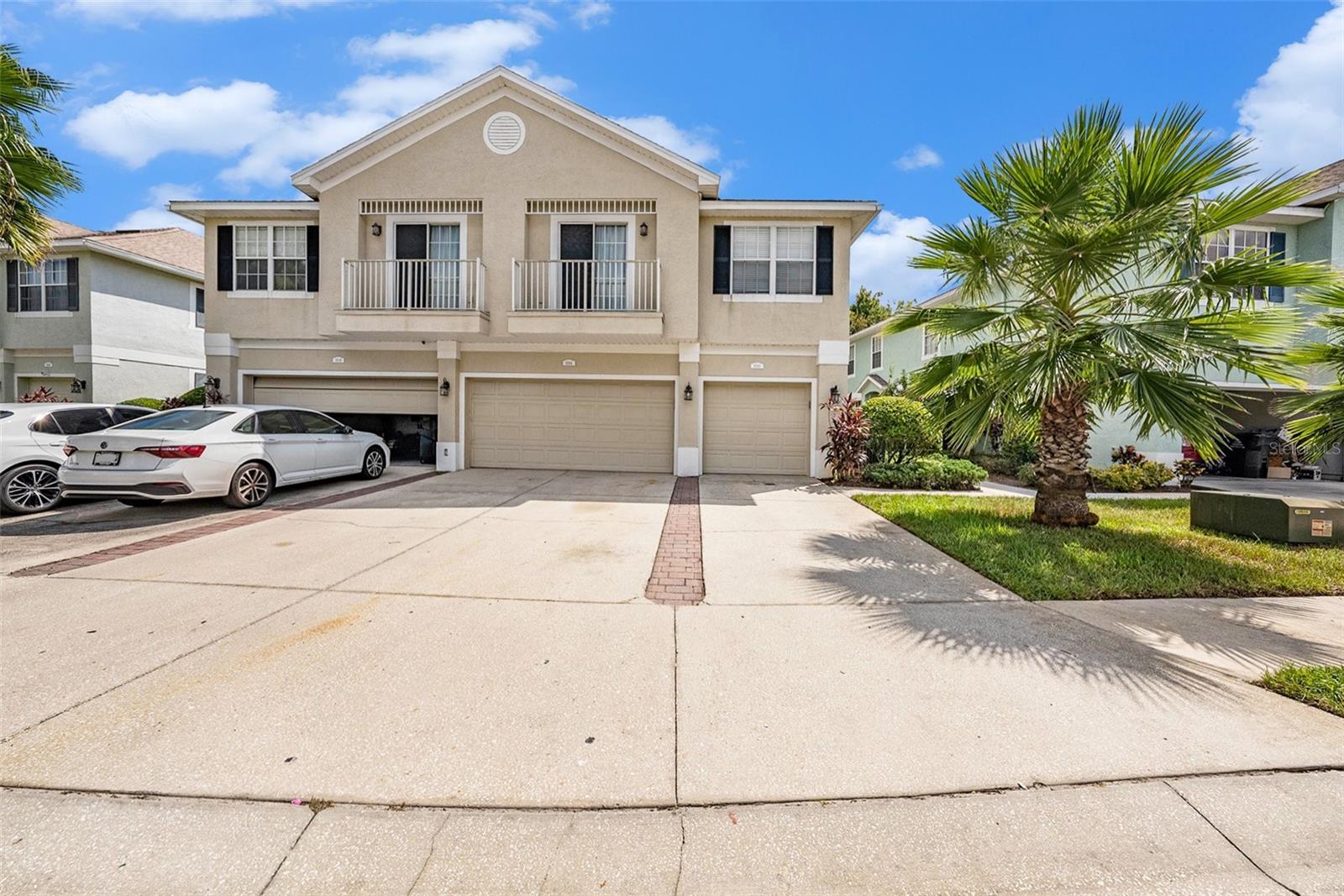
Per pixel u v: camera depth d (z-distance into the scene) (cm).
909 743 272
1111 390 643
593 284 1198
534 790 239
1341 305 621
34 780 240
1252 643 383
